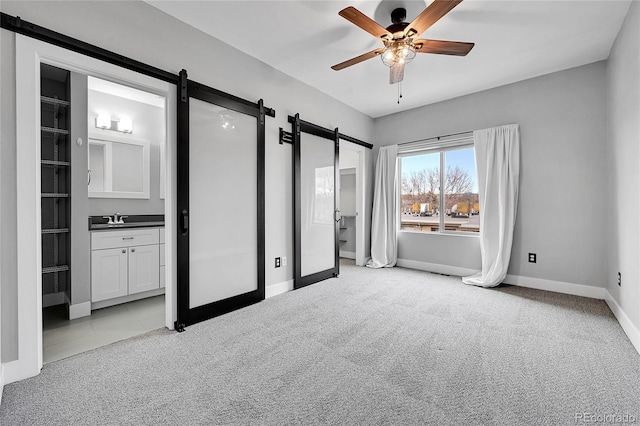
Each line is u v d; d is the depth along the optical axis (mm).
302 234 3559
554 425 1300
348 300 3049
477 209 4059
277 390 1554
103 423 1311
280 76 3285
